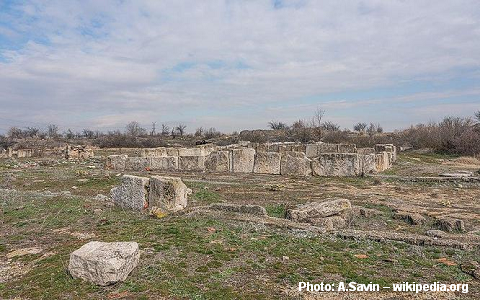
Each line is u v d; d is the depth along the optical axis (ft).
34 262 28.84
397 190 63.05
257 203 51.26
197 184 68.64
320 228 36.86
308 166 81.71
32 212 45.37
